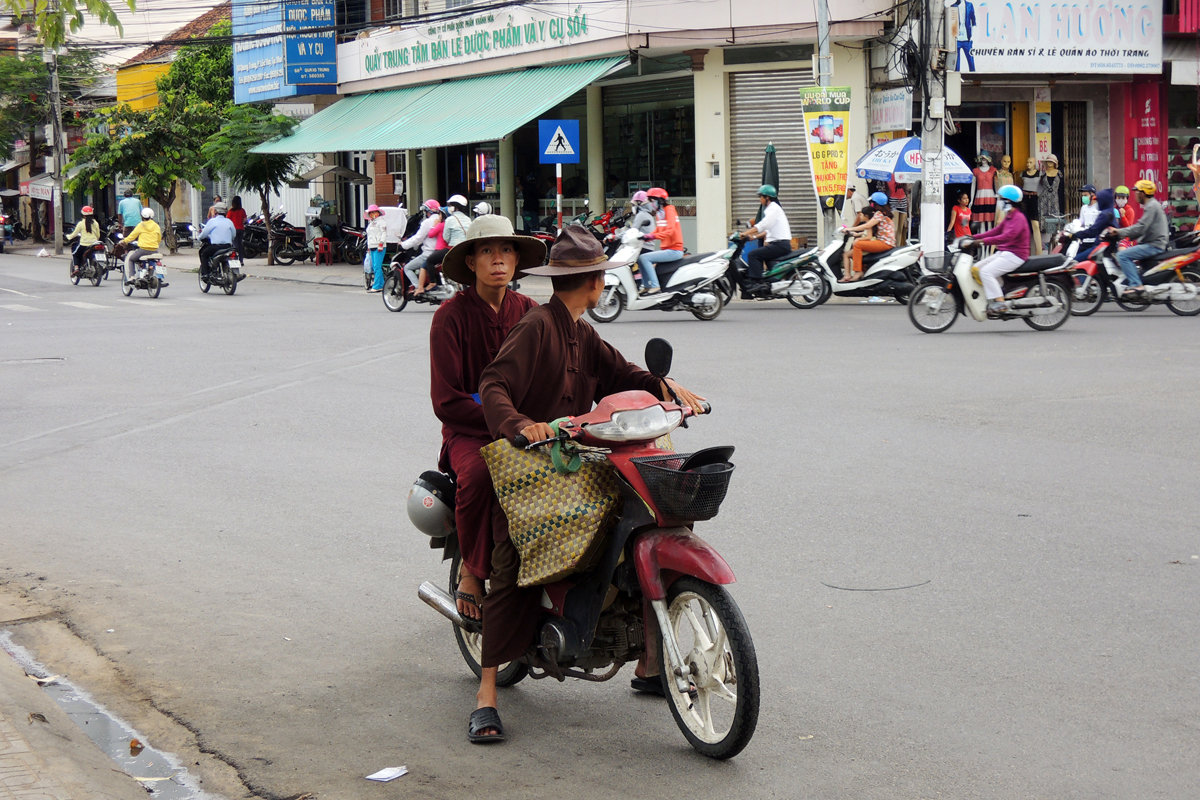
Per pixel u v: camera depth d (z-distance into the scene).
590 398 4.62
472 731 4.50
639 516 4.13
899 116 21.86
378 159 36.22
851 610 5.73
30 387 12.86
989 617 5.58
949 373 12.22
